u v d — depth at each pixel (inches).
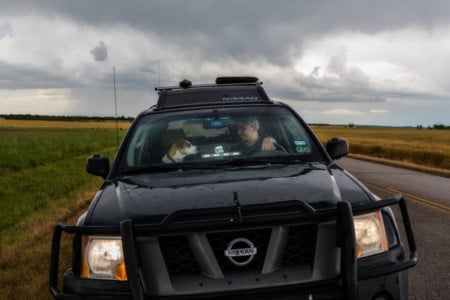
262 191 120.0
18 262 239.8
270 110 174.1
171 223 105.3
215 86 229.1
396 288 109.6
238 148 156.8
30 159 876.6
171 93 221.8
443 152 1052.5
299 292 104.2
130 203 120.5
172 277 105.8
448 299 178.5
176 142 157.2
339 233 107.0
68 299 107.0
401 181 560.1
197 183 130.0
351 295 103.2
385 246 113.8
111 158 930.1
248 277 104.9
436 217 334.0
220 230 105.0
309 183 125.5
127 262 103.0
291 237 108.7
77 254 114.1
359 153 1327.5
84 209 386.3
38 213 378.9
